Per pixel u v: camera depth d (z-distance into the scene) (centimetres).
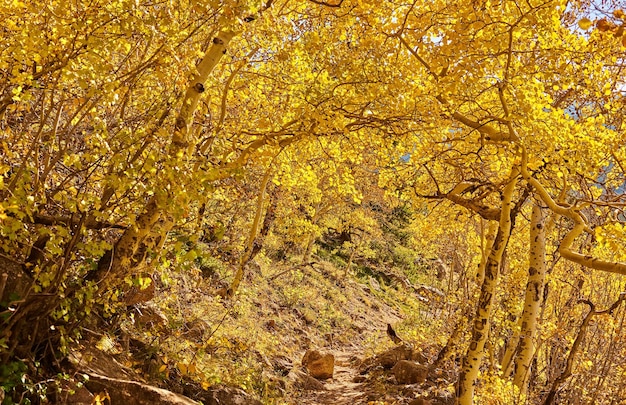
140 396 521
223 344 897
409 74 698
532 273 958
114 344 651
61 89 468
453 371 1147
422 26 651
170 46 475
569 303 1110
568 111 803
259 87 769
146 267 531
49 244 443
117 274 518
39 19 455
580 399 895
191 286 1144
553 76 646
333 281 2511
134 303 744
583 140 597
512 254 1320
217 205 1241
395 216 3606
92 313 648
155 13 476
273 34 626
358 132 778
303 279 2175
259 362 1044
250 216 1444
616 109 651
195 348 828
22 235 467
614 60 635
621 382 862
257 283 1686
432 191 1025
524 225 1338
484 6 593
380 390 1107
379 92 679
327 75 683
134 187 479
